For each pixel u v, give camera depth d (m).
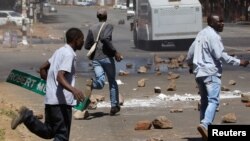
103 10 18.08
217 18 13.93
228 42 59.50
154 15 48.66
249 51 46.22
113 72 18.16
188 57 14.45
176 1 48.88
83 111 17.86
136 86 25.88
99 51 17.86
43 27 92.81
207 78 13.84
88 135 15.29
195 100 21.69
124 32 81.69
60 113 11.41
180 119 17.61
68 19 128.00
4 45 52.16
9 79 11.90
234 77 29.41
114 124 16.92
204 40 13.95
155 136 15.03
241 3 116.56
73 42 11.57
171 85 24.30
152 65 36.47
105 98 22.31
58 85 11.41
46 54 45.22
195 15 49.06
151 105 20.55
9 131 15.29
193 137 14.80
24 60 39.88
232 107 19.86
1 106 19.48
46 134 11.50
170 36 48.91
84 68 34.44
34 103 20.97
